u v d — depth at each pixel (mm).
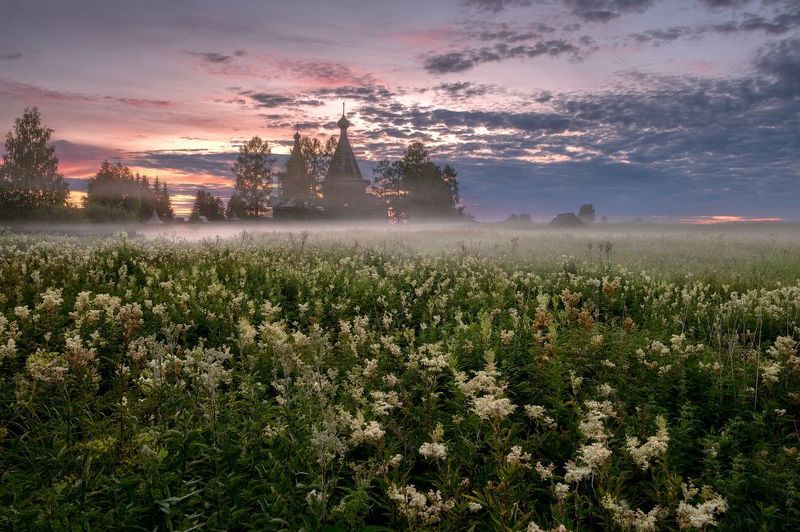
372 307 10812
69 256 14945
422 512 3500
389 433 4992
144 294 10312
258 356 6484
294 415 4570
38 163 81375
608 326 8734
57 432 4453
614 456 4516
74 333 6770
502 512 3479
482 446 4711
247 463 4074
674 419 5438
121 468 3809
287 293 12523
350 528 3607
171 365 5102
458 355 6930
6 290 9867
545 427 5031
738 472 4270
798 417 5484
